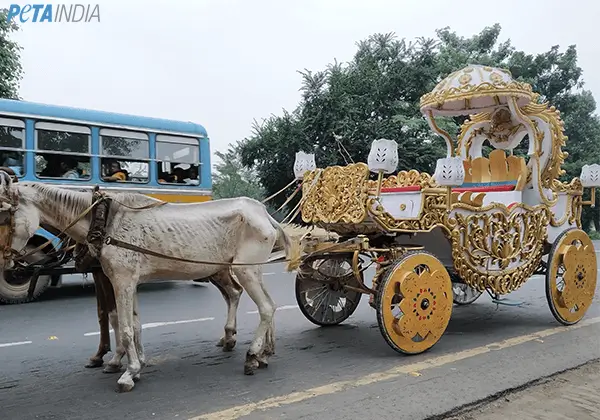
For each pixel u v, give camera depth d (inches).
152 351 238.1
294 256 229.9
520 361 223.5
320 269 272.2
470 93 273.3
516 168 300.0
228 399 178.1
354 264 237.1
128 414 165.2
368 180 233.1
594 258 309.7
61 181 373.4
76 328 284.8
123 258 187.2
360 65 924.0
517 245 281.3
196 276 207.9
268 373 207.5
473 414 172.6
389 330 225.0
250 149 894.4
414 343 232.4
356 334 273.0
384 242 263.4
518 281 285.1
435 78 933.2
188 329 282.4
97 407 171.0
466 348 245.3
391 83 888.3
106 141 397.1
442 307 240.7
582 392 193.8
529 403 182.4
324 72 866.1
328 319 289.0
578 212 319.6
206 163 456.1
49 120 369.7
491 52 1229.7
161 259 195.3
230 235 209.0
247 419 160.2
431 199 243.0
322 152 834.8
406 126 842.2
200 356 231.3
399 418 162.7
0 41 577.6
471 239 258.2
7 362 221.0
